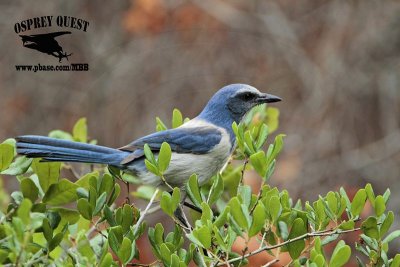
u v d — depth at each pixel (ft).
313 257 16.24
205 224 16.24
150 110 55.72
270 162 18.28
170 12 54.44
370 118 55.36
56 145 21.02
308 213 17.69
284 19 57.21
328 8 57.36
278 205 16.75
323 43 56.80
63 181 18.15
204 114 25.68
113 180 18.28
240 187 17.89
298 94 55.72
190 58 56.24
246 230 16.11
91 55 57.26
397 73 55.98
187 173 23.62
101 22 58.18
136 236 17.63
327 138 53.67
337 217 17.60
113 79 56.54
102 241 17.81
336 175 52.19
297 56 56.18
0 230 16.07
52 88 57.47
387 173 52.85
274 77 56.18
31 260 15.72
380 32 56.49
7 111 57.52
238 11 57.16
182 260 16.53
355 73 56.03
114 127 55.57
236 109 25.72
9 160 17.72
